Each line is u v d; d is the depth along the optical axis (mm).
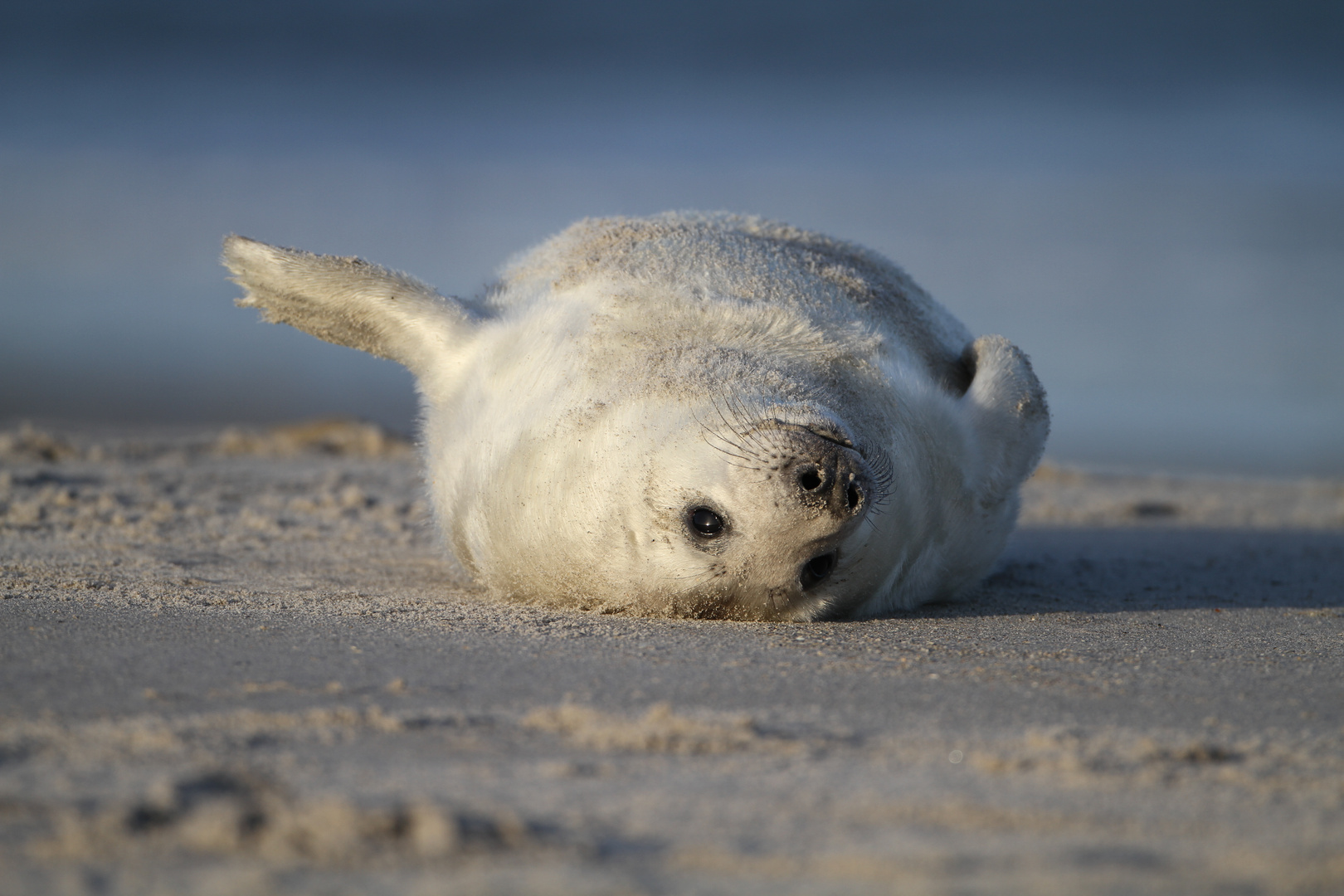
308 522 30812
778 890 9352
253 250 24703
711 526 18781
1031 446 24016
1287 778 12297
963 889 9438
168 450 43156
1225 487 45125
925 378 23203
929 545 22406
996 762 12492
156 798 10570
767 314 21609
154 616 18781
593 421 19859
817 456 18094
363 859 9688
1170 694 16031
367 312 24359
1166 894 9383
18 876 9273
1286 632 20781
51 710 13500
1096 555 31141
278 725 13281
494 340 23391
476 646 17656
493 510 21078
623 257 23516
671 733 13336
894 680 16391
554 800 11180
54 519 28781
